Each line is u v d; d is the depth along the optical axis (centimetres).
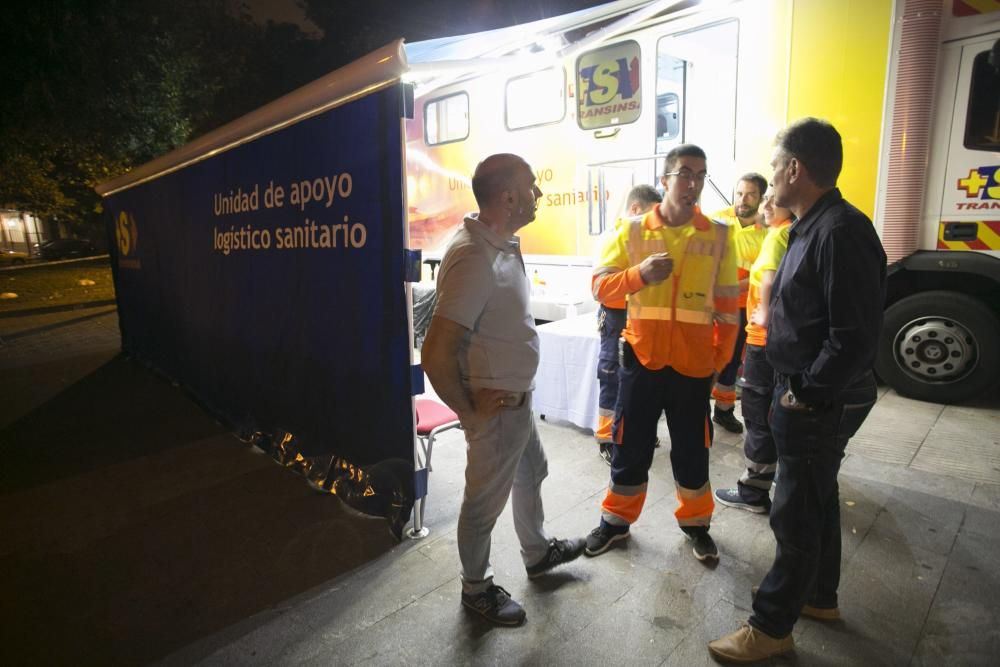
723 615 227
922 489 310
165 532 306
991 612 221
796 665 200
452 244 204
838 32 405
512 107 597
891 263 414
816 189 182
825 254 173
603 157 536
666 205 246
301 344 351
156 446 424
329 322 323
